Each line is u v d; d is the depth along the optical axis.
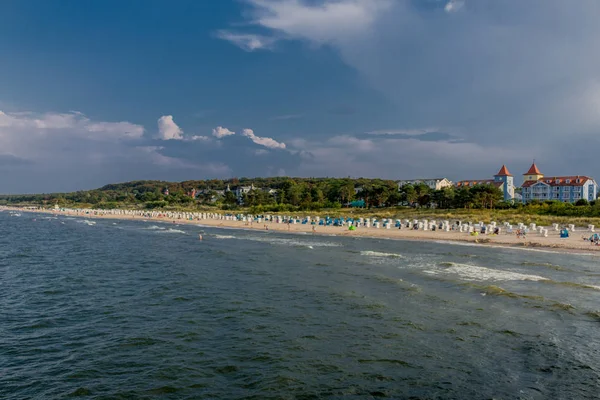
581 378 15.28
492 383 14.95
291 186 175.25
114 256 46.47
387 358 17.14
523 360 16.84
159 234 76.38
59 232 82.88
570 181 141.38
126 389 14.78
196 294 27.84
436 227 69.94
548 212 93.94
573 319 21.66
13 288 30.39
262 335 19.89
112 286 30.70
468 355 17.39
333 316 22.62
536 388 14.57
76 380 15.52
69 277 34.31
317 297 26.48
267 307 24.45
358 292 27.61
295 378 15.42
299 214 118.12
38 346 18.91
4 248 55.06
